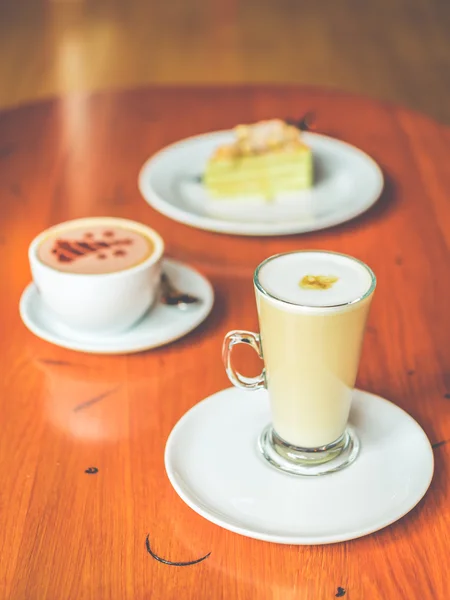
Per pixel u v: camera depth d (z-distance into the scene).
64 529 0.69
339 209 1.14
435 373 0.83
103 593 0.65
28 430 0.78
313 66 3.52
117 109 1.39
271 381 0.73
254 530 0.67
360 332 0.71
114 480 0.73
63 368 0.85
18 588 0.65
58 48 3.74
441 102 3.14
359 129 1.32
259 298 0.71
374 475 0.72
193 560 0.67
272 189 1.18
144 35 3.92
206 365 0.85
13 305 0.93
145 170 1.19
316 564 0.67
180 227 1.08
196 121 1.34
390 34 3.91
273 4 4.41
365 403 0.78
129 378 0.83
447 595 0.65
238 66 3.52
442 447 0.76
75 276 0.84
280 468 0.72
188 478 0.72
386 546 0.68
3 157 1.24
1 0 4.44
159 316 0.90
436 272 0.98
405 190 1.15
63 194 1.15
